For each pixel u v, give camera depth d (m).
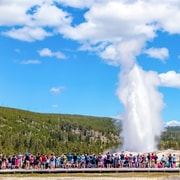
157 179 46.62
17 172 50.78
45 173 50.88
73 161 53.66
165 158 59.09
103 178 46.59
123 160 53.75
